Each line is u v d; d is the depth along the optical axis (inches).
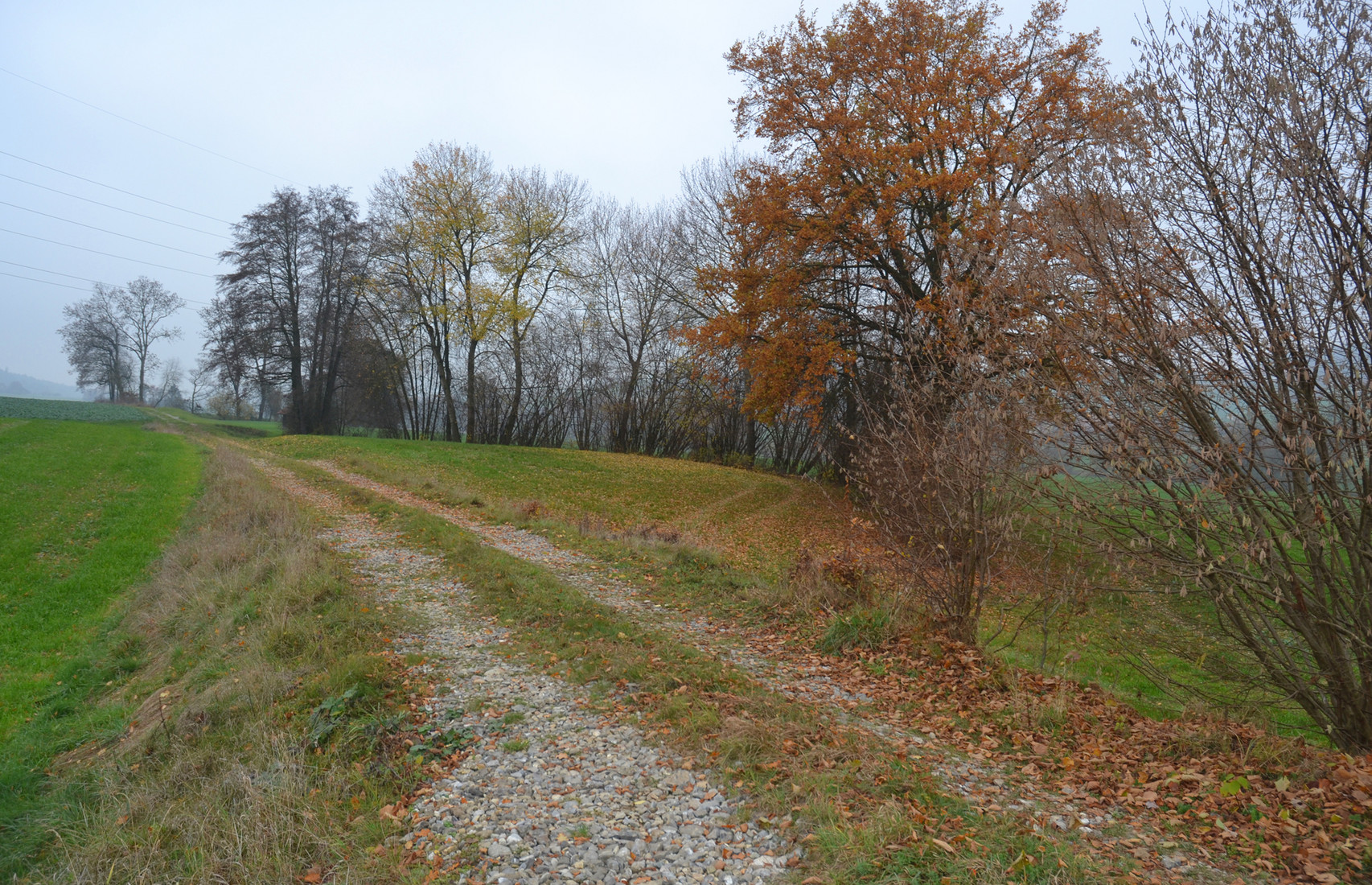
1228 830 173.3
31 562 559.8
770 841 180.9
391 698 279.1
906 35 834.8
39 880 197.2
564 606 384.5
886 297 857.5
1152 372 215.5
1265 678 231.1
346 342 1834.4
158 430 1584.6
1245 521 197.0
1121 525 227.8
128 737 287.4
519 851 181.9
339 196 1786.4
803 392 864.3
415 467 1164.5
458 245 1679.4
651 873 170.9
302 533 551.5
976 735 242.4
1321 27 198.1
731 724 238.8
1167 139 220.4
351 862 182.2
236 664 326.6
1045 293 240.7
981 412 274.5
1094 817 186.1
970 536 307.1
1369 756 194.4
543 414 2063.2
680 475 1337.4
